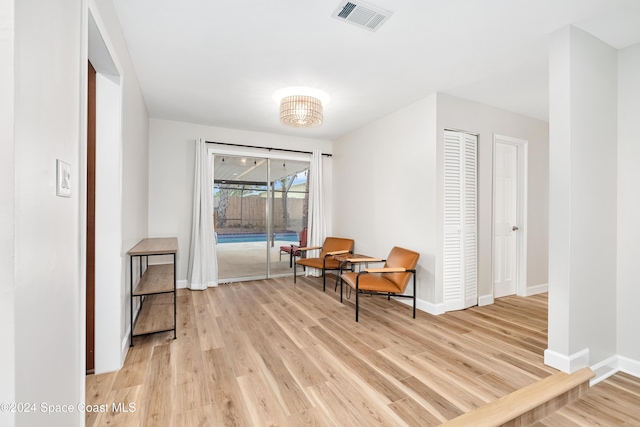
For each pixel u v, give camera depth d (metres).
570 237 1.97
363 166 4.41
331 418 1.54
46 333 0.87
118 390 1.76
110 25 1.75
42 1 0.83
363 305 3.45
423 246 3.30
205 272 4.14
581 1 1.76
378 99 3.36
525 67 2.62
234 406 1.63
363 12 1.89
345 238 4.78
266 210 4.87
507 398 1.69
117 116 1.98
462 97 3.30
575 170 1.99
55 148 0.94
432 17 1.93
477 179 3.48
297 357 2.19
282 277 4.94
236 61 2.54
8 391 0.66
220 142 4.46
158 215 4.09
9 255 0.66
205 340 2.47
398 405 1.64
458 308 3.29
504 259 3.83
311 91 3.14
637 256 2.15
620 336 2.22
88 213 1.93
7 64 0.66
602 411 1.71
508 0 1.76
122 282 2.05
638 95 2.16
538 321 2.96
